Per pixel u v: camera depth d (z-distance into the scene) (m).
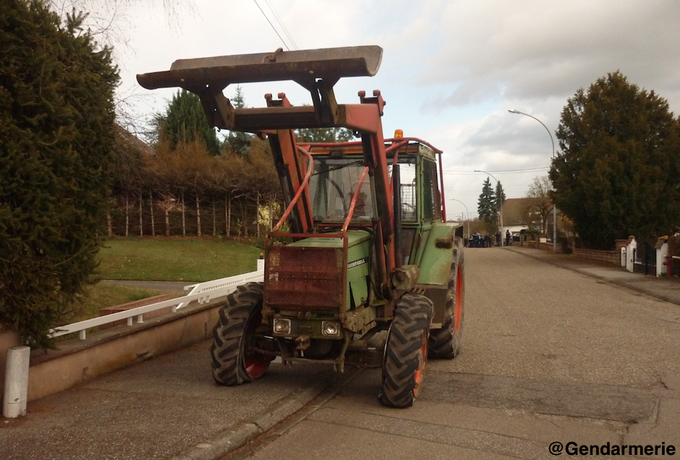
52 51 5.16
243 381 6.05
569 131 27.52
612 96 25.92
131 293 9.95
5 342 5.05
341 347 5.85
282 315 5.58
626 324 10.25
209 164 24.66
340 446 4.63
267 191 25.33
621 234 25.23
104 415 4.97
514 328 9.89
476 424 5.13
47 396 5.54
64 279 5.33
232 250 22.09
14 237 4.75
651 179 24.47
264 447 4.61
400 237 6.64
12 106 4.90
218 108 5.23
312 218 6.97
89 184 5.59
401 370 5.47
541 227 54.59
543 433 4.92
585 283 17.70
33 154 4.87
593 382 6.47
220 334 5.93
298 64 4.57
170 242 22.56
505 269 23.33
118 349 6.64
